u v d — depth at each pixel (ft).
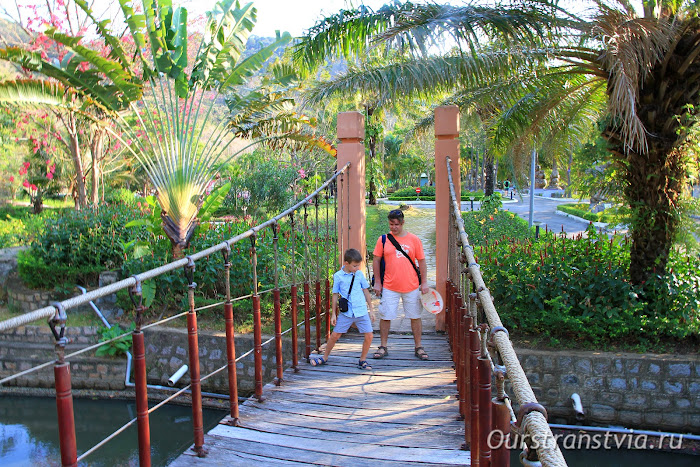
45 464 19.03
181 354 25.23
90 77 25.93
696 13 19.45
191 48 50.49
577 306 22.62
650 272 22.44
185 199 27.81
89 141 50.06
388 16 20.93
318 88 22.88
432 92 22.08
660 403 20.33
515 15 19.94
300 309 26.02
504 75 22.57
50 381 26.22
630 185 23.17
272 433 12.08
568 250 24.93
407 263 17.71
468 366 11.14
